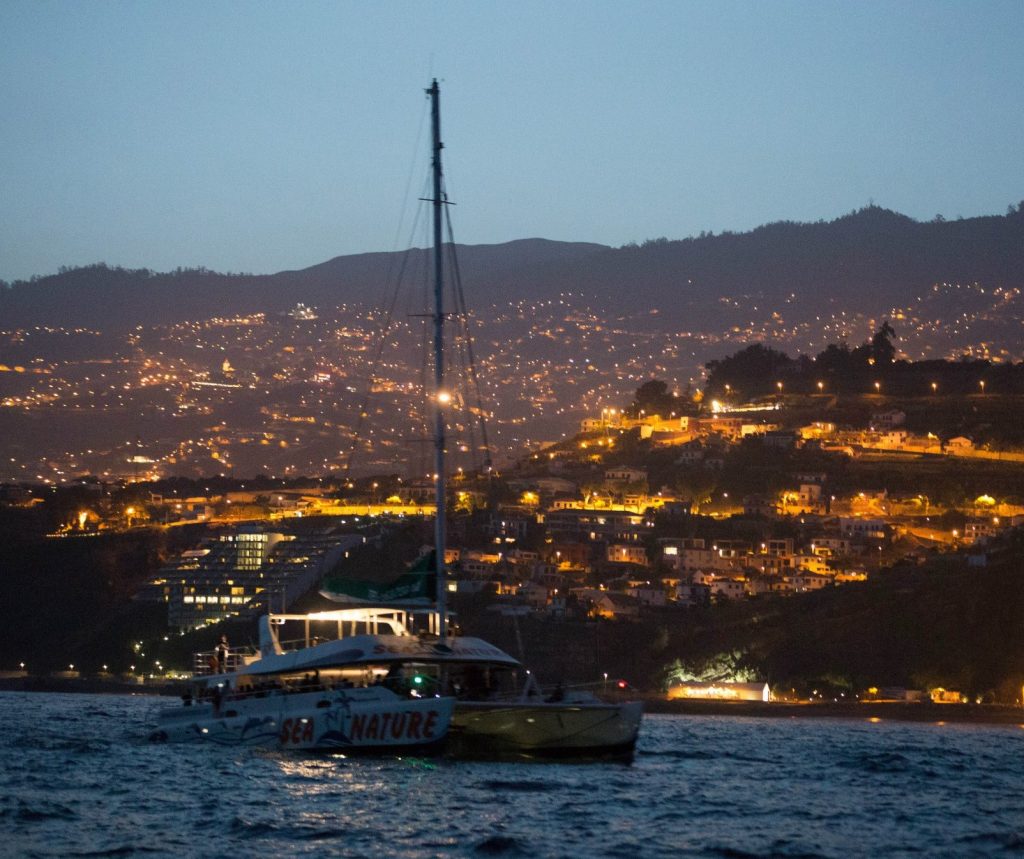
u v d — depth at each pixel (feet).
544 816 275.59
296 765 336.29
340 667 341.21
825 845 258.37
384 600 357.82
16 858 230.48
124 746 397.60
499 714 335.67
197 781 315.58
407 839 249.96
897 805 321.11
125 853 235.81
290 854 236.63
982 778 397.80
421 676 339.57
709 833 266.77
